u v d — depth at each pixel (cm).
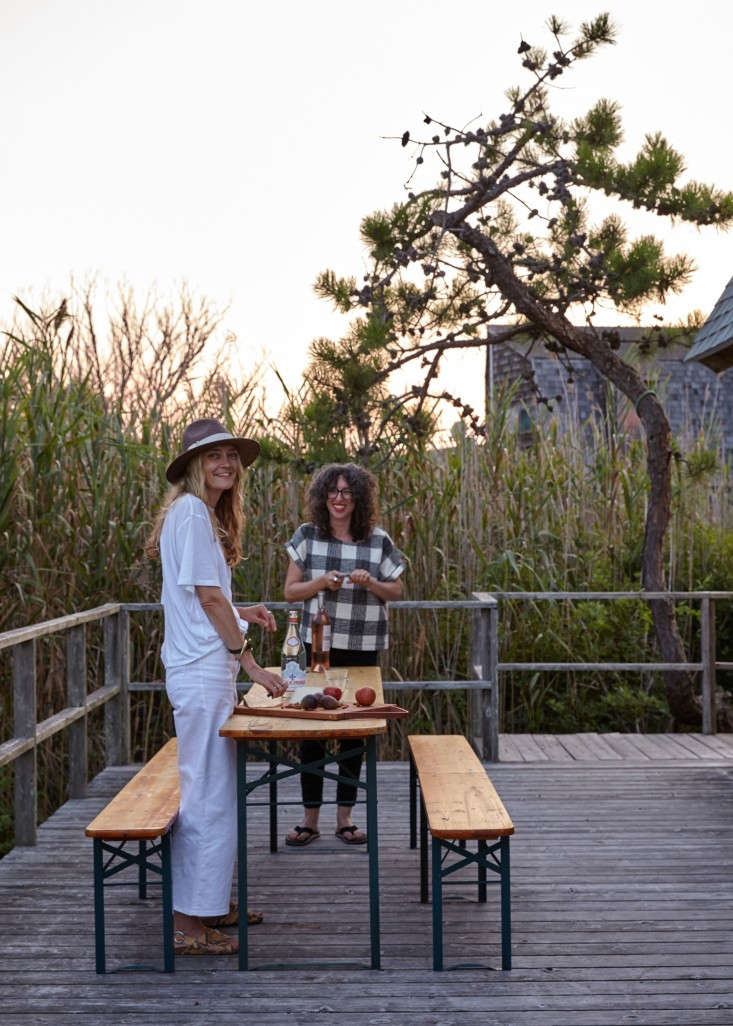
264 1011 363
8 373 772
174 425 878
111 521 799
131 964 403
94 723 815
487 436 930
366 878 502
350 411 854
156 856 543
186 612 409
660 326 887
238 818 400
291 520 854
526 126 813
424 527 863
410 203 826
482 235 858
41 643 773
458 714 848
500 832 382
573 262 874
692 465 876
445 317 891
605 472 968
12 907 467
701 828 577
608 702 874
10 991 381
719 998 371
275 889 488
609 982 384
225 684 410
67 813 623
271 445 834
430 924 442
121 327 1001
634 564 935
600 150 830
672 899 468
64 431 762
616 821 591
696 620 957
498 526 908
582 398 1784
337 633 548
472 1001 370
